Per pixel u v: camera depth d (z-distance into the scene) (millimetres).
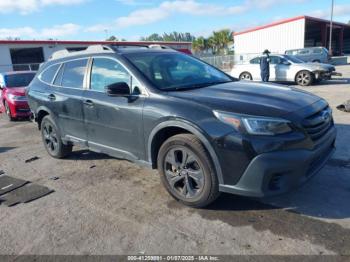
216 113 3367
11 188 4738
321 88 13125
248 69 16734
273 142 3133
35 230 3545
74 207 4000
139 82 4066
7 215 3924
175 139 3643
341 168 4543
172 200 3988
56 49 29609
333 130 3895
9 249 3230
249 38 37156
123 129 4227
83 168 5336
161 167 3900
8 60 26703
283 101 3549
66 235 3400
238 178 3291
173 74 4391
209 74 4746
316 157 3387
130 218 3641
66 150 5715
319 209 3531
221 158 3328
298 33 33219
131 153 4266
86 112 4734
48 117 5660
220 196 3955
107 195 4262
